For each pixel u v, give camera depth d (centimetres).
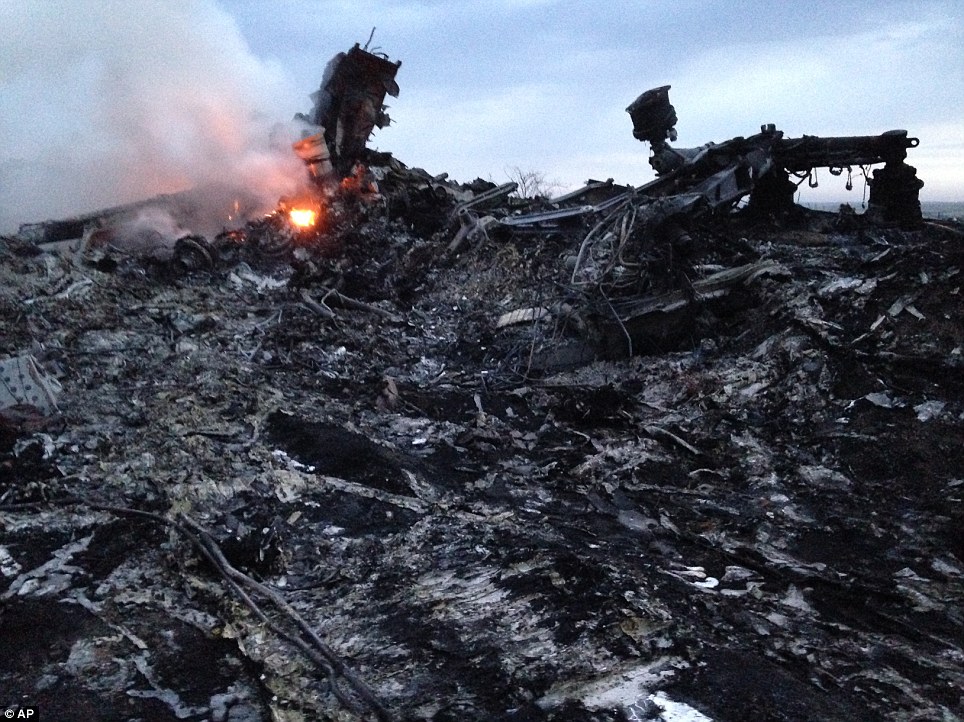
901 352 877
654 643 444
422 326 1340
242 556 556
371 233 1834
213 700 418
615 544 607
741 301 1080
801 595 529
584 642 448
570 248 1479
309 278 1447
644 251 1112
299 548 585
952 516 630
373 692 415
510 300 1365
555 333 1127
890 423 776
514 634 462
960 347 855
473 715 394
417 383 1039
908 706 401
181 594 520
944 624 495
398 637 466
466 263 1577
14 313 1161
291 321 1257
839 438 774
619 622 464
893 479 709
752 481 727
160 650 459
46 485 651
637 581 526
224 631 475
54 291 1307
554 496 707
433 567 559
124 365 982
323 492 670
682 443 805
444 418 916
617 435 860
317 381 1002
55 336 1077
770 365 922
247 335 1175
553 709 393
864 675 430
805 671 432
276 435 800
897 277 977
